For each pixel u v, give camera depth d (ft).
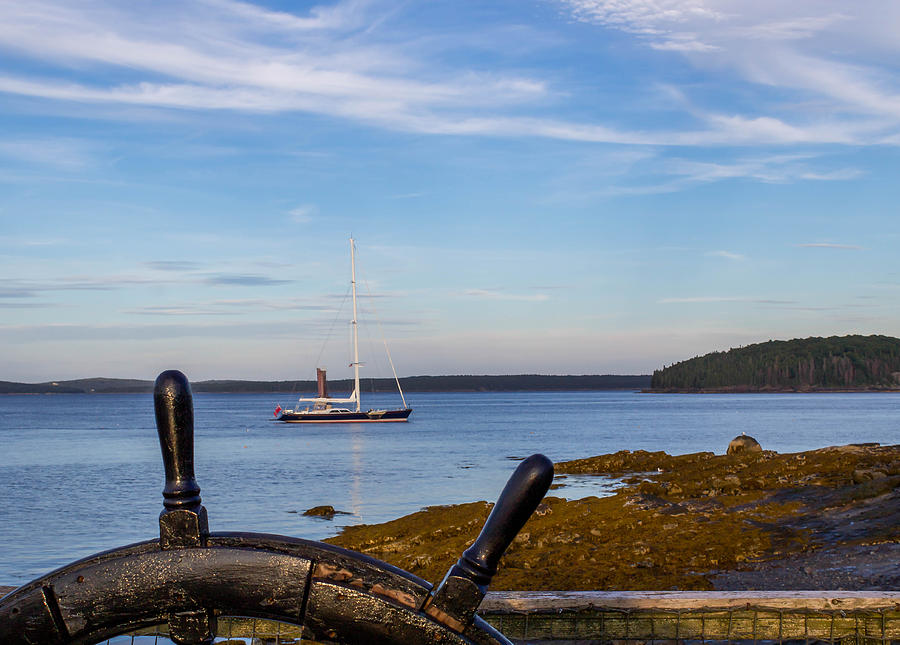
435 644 5.18
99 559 5.34
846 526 42.50
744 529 44.11
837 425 288.71
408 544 50.52
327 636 5.29
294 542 5.42
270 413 501.97
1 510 97.09
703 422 318.86
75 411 552.41
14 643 5.30
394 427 305.53
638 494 57.67
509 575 35.55
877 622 11.68
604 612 11.75
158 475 136.98
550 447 194.90
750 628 11.73
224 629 11.80
